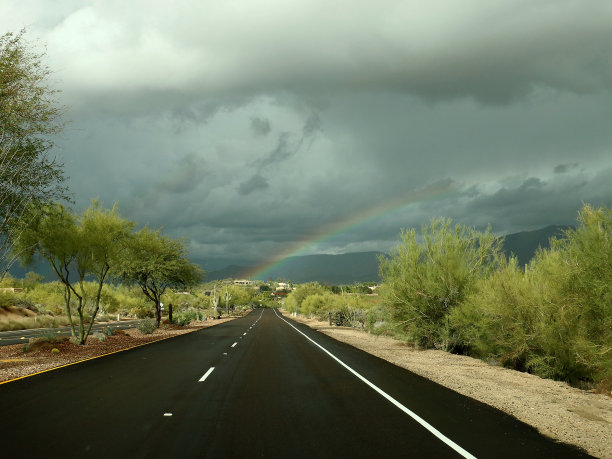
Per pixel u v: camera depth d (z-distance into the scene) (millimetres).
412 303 19734
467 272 19141
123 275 35375
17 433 6156
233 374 12023
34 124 13555
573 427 6941
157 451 5383
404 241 20969
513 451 5523
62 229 19844
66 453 5293
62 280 21328
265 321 57781
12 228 15289
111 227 22219
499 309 14023
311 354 17438
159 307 39188
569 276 11102
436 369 13656
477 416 7406
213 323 51562
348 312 45031
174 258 37062
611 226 10430
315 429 6453
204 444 5676
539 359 12758
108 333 26797
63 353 17891
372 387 10117
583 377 12406
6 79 12664
